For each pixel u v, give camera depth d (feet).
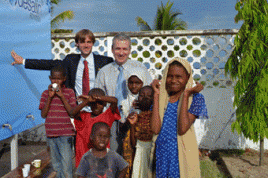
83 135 10.00
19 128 13.02
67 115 10.61
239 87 16.10
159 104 8.01
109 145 10.19
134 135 9.77
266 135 14.96
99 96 9.26
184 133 7.43
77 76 11.91
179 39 21.24
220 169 17.17
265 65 14.69
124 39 10.55
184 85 7.72
